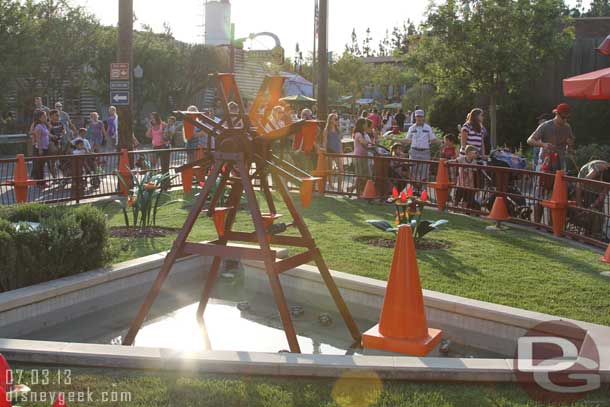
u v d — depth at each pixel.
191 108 8.72
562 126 9.58
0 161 9.91
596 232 7.69
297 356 3.76
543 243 7.80
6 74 26.25
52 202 10.58
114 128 15.21
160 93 33.50
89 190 11.23
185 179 5.21
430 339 4.25
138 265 5.92
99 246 5.83
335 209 10.43
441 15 18.81
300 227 4.95
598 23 21.11
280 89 5.06
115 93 14.71
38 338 4.88
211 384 3.56
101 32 32.31
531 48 18.19
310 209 10.38
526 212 9.16
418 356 4.07
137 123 32.78
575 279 6.05
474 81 18.66
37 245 5.34
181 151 13.09
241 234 5.23
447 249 7.35
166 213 9.60
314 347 4.78
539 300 5.32
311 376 3.65
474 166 9.98
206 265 6.66
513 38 18.25
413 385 3.57
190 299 5.96
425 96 33.06
